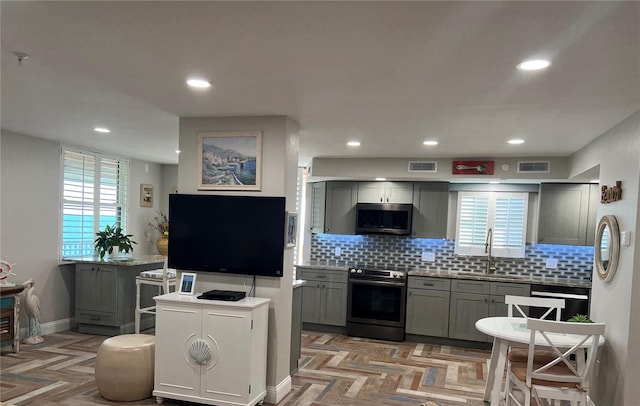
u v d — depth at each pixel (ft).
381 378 14.40
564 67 7.57
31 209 17.13
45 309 17.93
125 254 21.20
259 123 12.26
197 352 11.14
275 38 6.79
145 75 8.84
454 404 12.47
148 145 18.22
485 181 19.48
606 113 10.32
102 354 11.88
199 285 12.68
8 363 14.65
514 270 19.89
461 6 5.54
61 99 10.92
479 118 11.41
